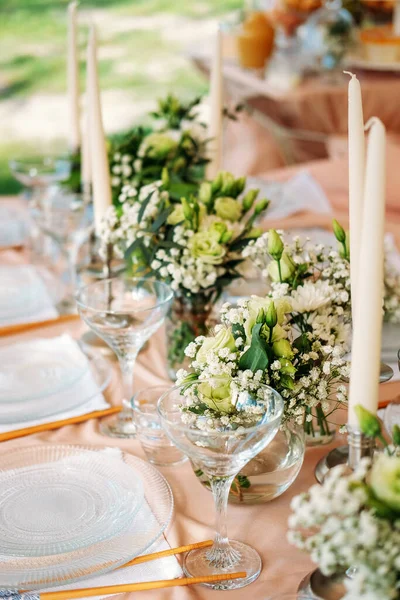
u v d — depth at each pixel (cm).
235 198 108
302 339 78
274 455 79
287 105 280
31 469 87
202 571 71
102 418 102
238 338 75
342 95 279
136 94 585
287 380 74
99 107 112
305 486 86
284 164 283
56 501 81
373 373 58
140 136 135
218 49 128
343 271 89
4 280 147
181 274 100
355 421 60
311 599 63
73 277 142
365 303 57
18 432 97
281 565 73
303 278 89
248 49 294
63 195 163
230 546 74
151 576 71
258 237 104
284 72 291
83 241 135
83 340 124
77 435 98
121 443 96
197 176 137
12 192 480
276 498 83
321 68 304
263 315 73
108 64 610
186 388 73
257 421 72
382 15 306
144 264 107
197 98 144
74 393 107
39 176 174
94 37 110
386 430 80
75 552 72
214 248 99
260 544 76
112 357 121
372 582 51
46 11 615
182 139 133
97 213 116
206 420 73
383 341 108
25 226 183
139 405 91
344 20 301
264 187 183
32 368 112
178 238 101
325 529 51
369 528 50
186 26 637
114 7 629
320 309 83
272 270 88
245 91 299
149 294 104
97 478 85
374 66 299
